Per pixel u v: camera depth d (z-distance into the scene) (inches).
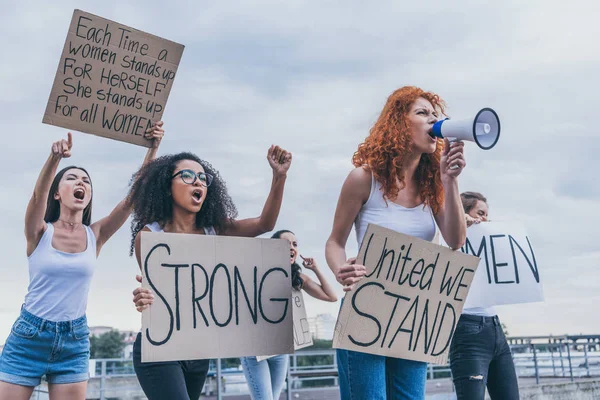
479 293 204.7
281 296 151.1
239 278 147.7
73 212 174.4
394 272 145.5
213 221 162.7
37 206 165.8
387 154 146.6
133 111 177.2
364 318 142.6
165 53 180.7
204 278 144.4
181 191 153.5
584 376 559.2
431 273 150.3
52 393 170.9
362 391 142.6
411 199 152.0
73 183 174.1
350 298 141.4
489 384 201.3
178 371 143.2
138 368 144.5
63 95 168.9
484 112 132.8
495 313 201.3
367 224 148.3
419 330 148.9
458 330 194.9
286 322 150.7
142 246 140.1
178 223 156.5
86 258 173.3
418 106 148.0
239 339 145.3
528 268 213.2
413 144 147.5
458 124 136.1
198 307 142.9
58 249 170.2
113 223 181.6
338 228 149.8
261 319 148.3
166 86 181.3
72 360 171.9
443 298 152.3
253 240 150.5
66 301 170.2
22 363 166.9
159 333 138.6
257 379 240.2
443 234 156.0
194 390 153.1
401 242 145.6
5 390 165.6
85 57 171.3
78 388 171.9
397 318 146.1
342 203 148.6
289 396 395.2
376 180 147.4
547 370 568.1
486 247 213.5
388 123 148.1
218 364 368.2
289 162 160.9
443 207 157.1
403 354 146.5
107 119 173.8
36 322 167.2
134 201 159.0
